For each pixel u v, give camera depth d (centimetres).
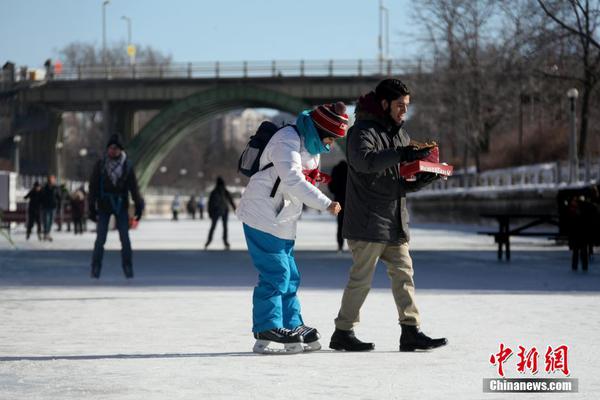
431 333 2253
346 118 1906
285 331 1941
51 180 8119
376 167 1864
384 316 2620
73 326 2422
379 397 1485
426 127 15638
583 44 10556
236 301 3098
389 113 1933
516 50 12312
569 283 3822
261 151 1925
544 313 2698
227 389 1549
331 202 1869
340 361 1844
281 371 1727
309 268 4731
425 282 3875
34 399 1462
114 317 2631
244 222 1941
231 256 5794
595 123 12625
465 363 1819
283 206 1917
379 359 1869
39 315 2681
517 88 13862
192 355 1927
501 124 16225
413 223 14425
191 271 4534
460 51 14838
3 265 4959
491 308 2838
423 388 1561
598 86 11450
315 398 1477
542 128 14175
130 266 4100
